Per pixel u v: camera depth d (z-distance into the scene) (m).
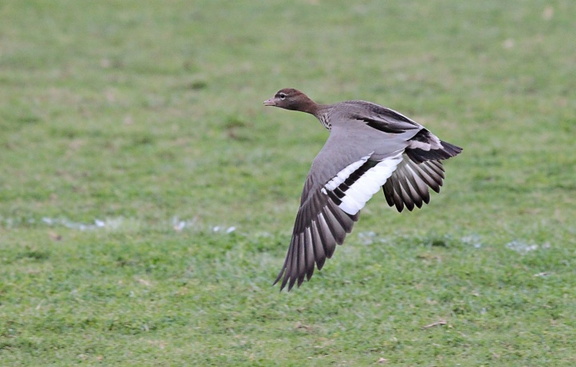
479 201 16.08
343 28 26.47
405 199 10.48
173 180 17.55
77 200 16.53
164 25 26.84
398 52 24.69
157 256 12.95
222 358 10.02
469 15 27.11
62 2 28.42
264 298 11.53
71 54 24.64
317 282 11.95
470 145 18.97
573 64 23.44
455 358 9.94
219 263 12.68
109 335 10.70
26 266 12.78
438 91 22.09
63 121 20.47
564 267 12.27
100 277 12.37
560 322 10.71
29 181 17.39
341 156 9.44
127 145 19.33
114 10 27.98
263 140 19.67
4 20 26.80
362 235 14.12
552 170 17.45
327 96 21.77
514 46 24.73
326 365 9.84
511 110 20.84
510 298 11.28
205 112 21.11
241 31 26.36
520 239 13.48
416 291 11.59
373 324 10.77
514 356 9.92
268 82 22.86
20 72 23.34
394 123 9.95
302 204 9.25
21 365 10.05
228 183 17.38
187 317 11.09
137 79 23.17
